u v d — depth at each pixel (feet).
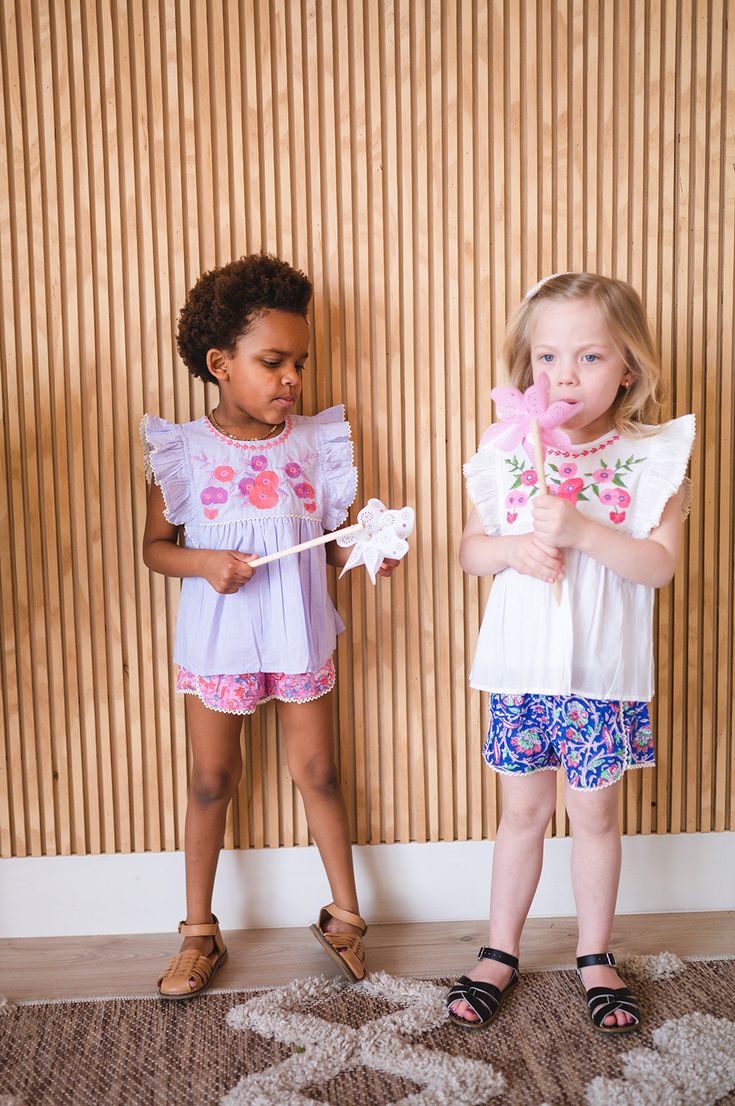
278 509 5.21
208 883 5.44
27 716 5.82
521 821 5.08
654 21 5.58
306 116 5.59
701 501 5.94
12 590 5.75
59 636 5.79
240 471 5.24
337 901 5.51
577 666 4.78
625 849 6.02
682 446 4.87
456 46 5.58
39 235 5.57
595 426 5.06
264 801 5.90
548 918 5.97
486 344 5.76
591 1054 4.50
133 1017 4.86
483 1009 4.76
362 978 5.14
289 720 5.49
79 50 5.46
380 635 5.90
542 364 4.89
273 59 5.54
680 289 5.81
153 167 5.57
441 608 5.90
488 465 5.17
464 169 5.65
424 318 5.74
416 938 5.73
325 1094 4.23
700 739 6.07
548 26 5.57
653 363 4.92
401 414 5.80
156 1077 4.38
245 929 5.90
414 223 5.71
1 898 5.85
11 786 5.85
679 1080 4.25
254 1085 4.25
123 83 5.50
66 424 5.69
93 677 5.82
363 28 5.54
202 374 5.38
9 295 5.59
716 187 5.74
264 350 5.06
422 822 5.99
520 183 5.68
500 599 5.03
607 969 4.91
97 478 5.72
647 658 4.91
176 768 5.90
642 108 5.65
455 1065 4.38
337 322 5.72
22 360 5.63
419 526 5.84
